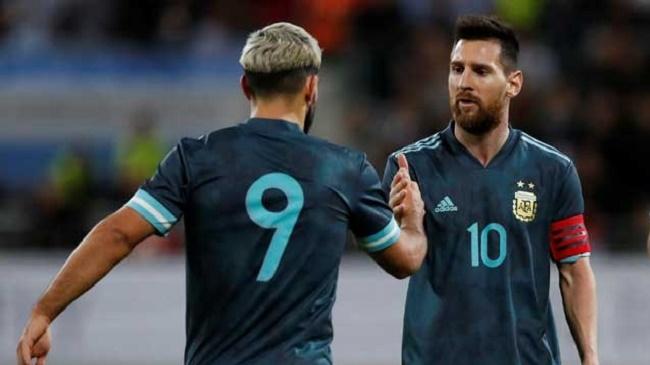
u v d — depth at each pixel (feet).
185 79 181.37
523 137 75.61
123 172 168.45
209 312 63.16
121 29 188.14
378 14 186.70
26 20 189.78
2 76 181.88
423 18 190.49
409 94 180.96
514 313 73.92
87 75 181.88
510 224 74.08
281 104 64.39
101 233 62.18
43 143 180.24
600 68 180.04
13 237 155.12
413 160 74.79
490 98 73.26
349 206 64.28
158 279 142.92
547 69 182.19
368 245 65.26
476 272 73.82
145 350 142.41
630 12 188.34
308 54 64.13
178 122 179.93
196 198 63.36
